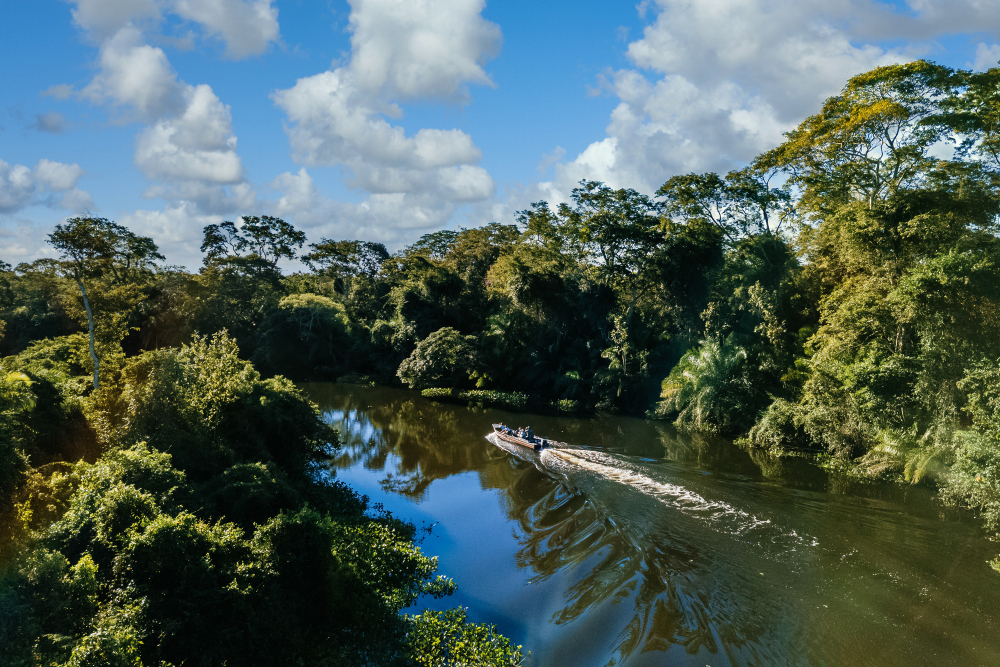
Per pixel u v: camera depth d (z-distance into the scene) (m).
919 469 20.19
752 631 11.38
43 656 7.81
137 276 55.66
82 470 13.48
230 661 9.79
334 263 82.50
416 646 11.31
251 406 20.12
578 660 10.88
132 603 9.60
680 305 42.00
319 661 10.67
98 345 31.59
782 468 23.55
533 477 22.33
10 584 8.77
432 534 17.55
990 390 16.95
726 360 33.25
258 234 67.38
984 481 16.62
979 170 26.45
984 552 14.84
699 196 41.56
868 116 29.98
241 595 10.27
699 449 27.59
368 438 31.16
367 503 20.08
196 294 57.97
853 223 27.67
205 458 17.05
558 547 16.06
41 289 63.75
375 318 65.00
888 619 11.73
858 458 23.47
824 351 25.77
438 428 33.62
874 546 15.17
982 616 11.83
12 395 13.87
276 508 14.49
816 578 13.53
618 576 13.87
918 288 20.73
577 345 46.88
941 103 28.47
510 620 12.62
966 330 19.77
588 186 46.16
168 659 9.41
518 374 47.81
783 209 39.28
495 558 15.73
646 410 39.12
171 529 10.59
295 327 58.75
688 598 12.66
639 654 10.77
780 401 28.34
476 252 67.50
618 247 45.56
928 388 20.64
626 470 22.56
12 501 11.02
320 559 12.12
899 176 30.50
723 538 15.73
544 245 56.59
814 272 34.41
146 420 17.22
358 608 12.24
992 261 19.48
